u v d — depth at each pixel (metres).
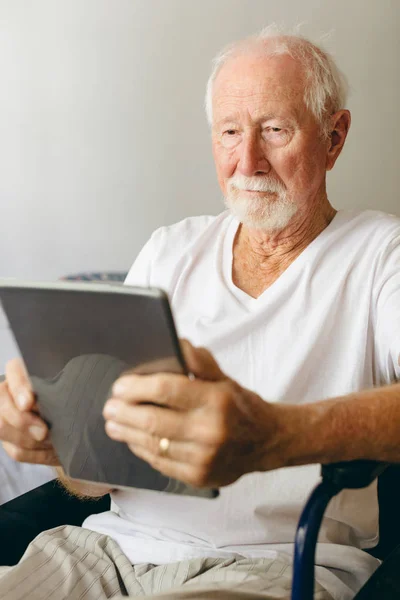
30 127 2.40
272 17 2.46
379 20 2.54
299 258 1.26
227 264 1.34
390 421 0.87
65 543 1.17
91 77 2.39
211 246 1.38
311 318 1.22
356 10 2.52
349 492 1.20
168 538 1.17
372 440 0.86
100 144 2.44
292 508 1.16
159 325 0.72
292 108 1.24
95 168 2.46
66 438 0.91
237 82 1.27
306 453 0.84
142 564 1.15
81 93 2.39
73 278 1.93
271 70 1.25
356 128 2.62
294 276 1.24
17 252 2.49
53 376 0.85
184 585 0.99
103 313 0.75
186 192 2.53
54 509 1.31
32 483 1.78
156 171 2.49
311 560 0.81
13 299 0.79
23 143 2.41
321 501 0.84
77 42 2.36
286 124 1.24
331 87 1.29
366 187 2.69
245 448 0.79
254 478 1.15
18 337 0.83
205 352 0.77
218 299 1.30
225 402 0.74
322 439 0.84
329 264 1.25
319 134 1.28
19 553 1.21
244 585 1.00
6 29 2.33
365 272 1.23
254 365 1.23
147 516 1.19
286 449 0.83
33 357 0.84
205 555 1.14
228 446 0.76
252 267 1.34
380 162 2.67
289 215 1.27
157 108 2.44
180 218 2.55
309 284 1.24
